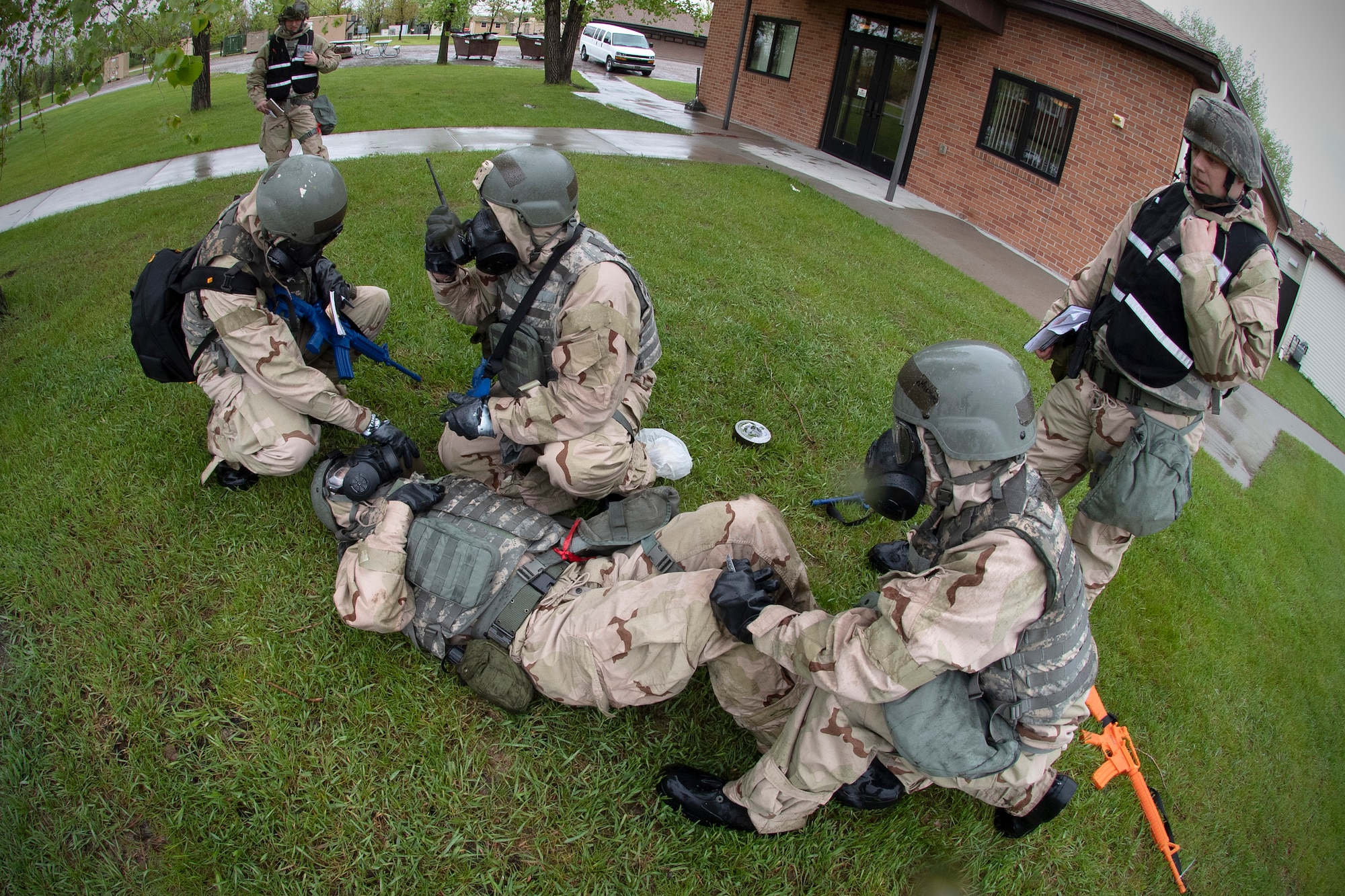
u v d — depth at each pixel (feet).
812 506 12.91
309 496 11.40
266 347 10.03
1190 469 9.61
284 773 8.25
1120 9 35.68
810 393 15.87
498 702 8.48
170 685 9.00
